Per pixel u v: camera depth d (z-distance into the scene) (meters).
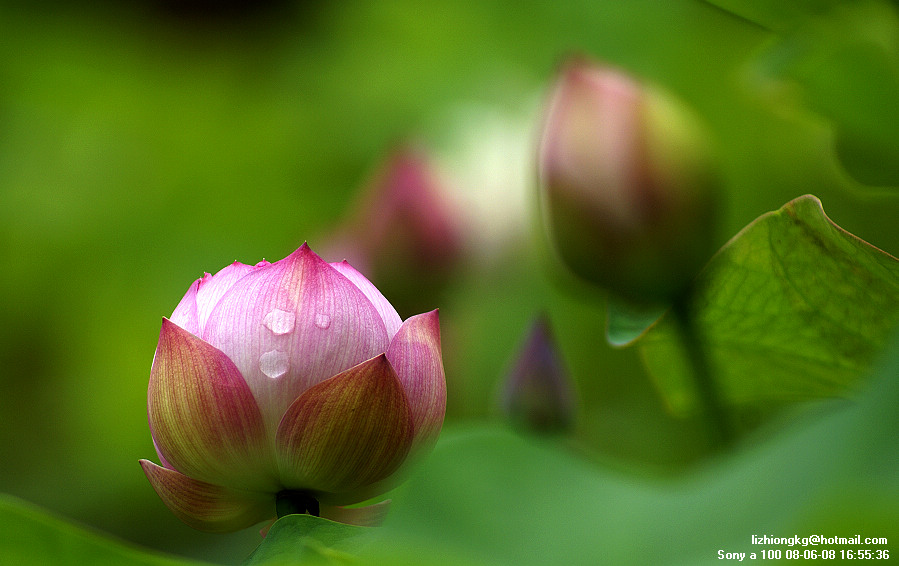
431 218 1.86
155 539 2.50
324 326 1.46
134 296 2.94
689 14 2.05
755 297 1.54
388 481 1.47
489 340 1.99
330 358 1.46
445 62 2.73
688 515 1.37
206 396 1.46
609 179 1.58
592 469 1.41
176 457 1.47
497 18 2.60
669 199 1.58
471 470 1.41
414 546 1.37
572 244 1.59
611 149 1.58
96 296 2.95
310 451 1.46
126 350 2.84
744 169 1.93
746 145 1.93
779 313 1.54
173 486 1.48
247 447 1.46
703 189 1.58
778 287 1.53
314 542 1.41
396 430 1.46
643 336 1.57
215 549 2.29
